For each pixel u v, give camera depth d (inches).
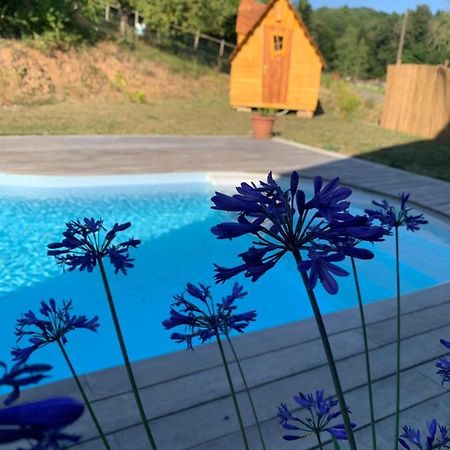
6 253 211.3
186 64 755.4
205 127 493.4
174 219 259.1
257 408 87.7
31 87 535.8
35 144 351.3
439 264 210.1
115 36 721.0
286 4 595.8
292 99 626.8
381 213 62.1
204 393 91.4
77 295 184.4
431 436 47.7
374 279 201.3
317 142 442.9
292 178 25.6
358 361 105.3
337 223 24.8
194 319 48.7
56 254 46.1
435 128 477.7
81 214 254.4
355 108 616.4
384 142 452.4
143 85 641.6
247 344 109.8
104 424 81.7
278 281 199.5
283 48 610.2
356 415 87.4
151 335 161.3
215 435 80.7
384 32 1657.2
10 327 161.2
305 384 95.7
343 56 1536.7
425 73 483.8
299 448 78.2
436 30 781.3
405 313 129.1
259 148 402.6
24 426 15.0
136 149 363.9
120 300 182.4
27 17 572.1
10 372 16.7
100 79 605.3
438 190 276.4
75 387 91.2
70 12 620.7
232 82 628.4
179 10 722.8
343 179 295.6
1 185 263.0
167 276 202.2
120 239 227.6
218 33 875.4
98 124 453.4
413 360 106.2
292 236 25.4
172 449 77.2
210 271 208.1
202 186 298.5
